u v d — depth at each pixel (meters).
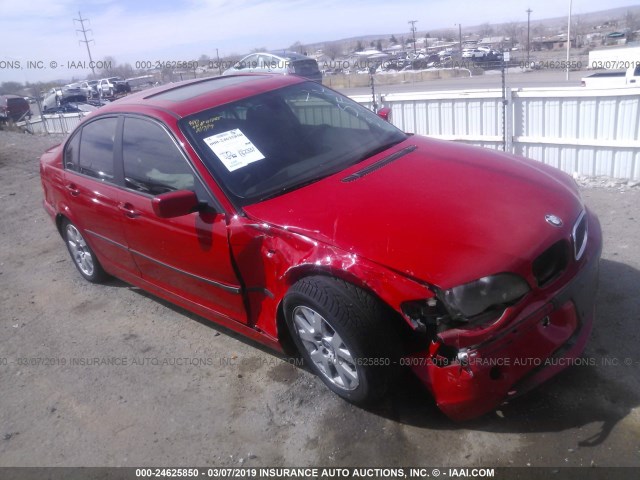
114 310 4.73
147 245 3.99
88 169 4.53
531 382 2.78
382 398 3.03
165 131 3.73
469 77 35.25
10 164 11.02
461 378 2.60
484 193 3.14
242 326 3.60
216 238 3.37
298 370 3.58
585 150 6.62
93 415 3.43
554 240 2.84
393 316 2.82
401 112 8.13
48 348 4.27
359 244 2.83
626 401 2.94
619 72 15.78
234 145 3.62
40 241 6.70
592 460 2.63
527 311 2.70
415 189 3.20
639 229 4.88
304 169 3.58
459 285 2.58
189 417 3.30
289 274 3.05
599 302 3.81
